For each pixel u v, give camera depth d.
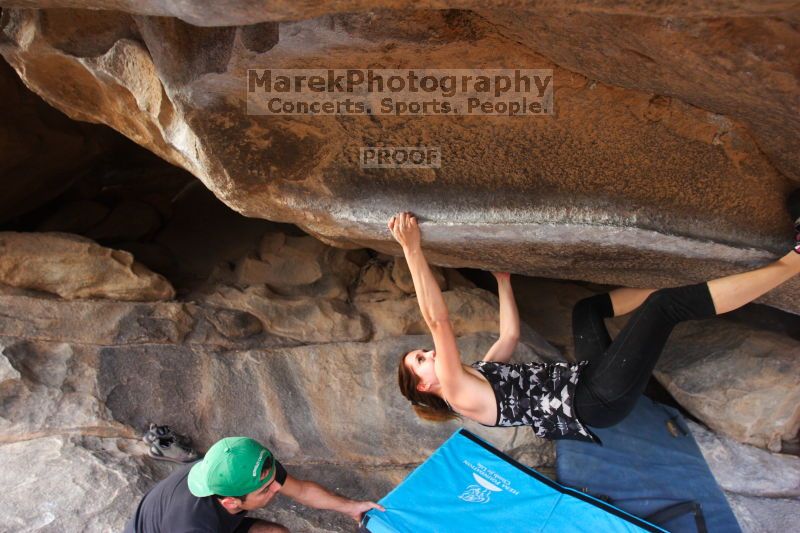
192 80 2.42
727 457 3.99
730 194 2.70
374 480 3.79
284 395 3.99
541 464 3.93
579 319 3.10
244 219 5.05
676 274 3.22
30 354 3.76
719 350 4.35
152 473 3.48
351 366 4.15
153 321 4.00
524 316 4.83
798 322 4.55
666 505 3.58
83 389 3.73
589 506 3.46
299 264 4.54
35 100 4.08
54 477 3.32
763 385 4.11
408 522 3.28
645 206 2.73
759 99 2.09
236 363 4.03
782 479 3.86
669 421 4.16
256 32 2.19
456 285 4.62
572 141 2.60
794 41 1.78
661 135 2.54
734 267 2.98
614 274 3.40
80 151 4.51
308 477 3.77
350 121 2.64
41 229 4.66
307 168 2.84
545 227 2.79
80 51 2.66
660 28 1.86
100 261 4.02
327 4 1.70
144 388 3.82
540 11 1.93
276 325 4.25
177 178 5.42
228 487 2.48
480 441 3.83
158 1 1.72
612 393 2.68
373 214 2.92
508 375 2.85
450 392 2.78
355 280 4.60
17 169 4.19
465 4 1.69
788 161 2.49
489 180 2.77
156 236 4.95
